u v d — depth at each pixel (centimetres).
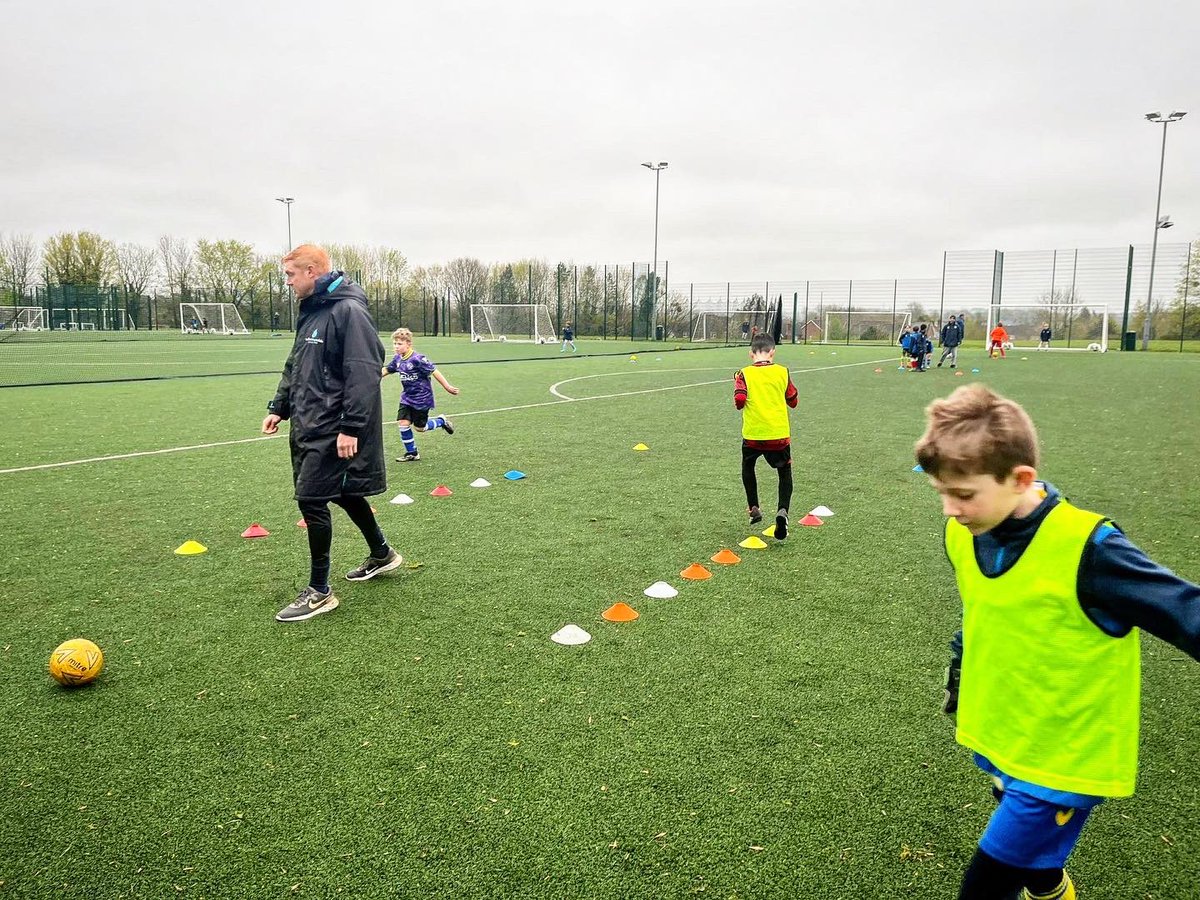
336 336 425
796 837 244
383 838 243
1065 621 163
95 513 629
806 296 5206
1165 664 365
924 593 458
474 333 4922
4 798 264
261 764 284
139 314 6588
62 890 221
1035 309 4594
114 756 289
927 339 2361
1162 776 278
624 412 1301
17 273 6600
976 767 282
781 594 457
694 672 356
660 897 218
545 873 228
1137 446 966
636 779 274
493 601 445
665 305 5259
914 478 782
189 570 495
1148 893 221
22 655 373
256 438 1007
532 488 732
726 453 916
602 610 431
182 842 242
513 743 297
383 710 322
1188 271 4194
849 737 302
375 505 666
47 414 1228
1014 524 172
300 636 396
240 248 6800
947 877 227
